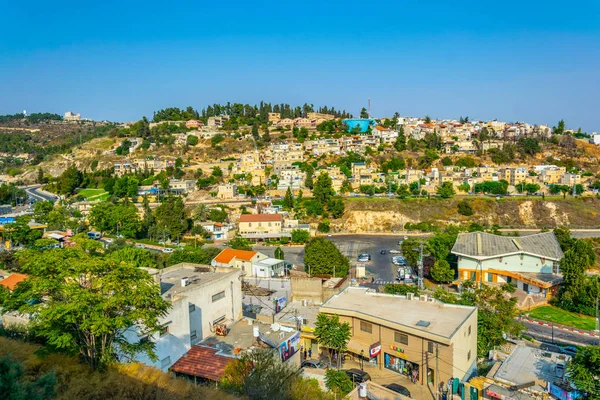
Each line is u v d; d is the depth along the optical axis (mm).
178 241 132750
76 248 32156
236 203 166750
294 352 39656
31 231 113562
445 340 38500
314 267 91562
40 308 27906
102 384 25641
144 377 28141
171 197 149375
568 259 74500
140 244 129000
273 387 29953
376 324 43625
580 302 71438
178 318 37156
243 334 42156
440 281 87375
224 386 31125
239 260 90250
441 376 39156
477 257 84000
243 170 195375
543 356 41938
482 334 47469
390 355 43062
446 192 165625
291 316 49688
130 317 26969
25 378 23297
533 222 156125
